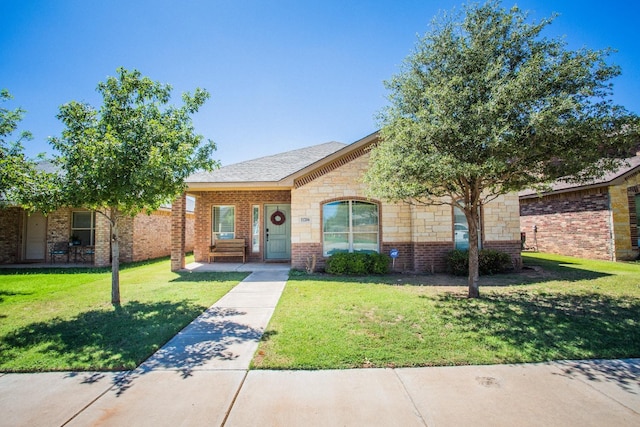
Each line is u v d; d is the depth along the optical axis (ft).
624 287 25.75
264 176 38.47
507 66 19.72
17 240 47.98
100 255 43.68
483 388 10.71
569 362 12.64
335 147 51.72
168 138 21.11
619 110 17.28
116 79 21.25
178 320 18.06
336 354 13.24
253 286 27.63
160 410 9.59
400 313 18.94
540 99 17.39
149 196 20.65
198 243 45.93
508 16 19.39
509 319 17.66
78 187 19.72
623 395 10.25
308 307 20.45
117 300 22.20
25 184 20.39
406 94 21.79
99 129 20.61
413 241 35.94
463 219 36.55
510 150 17.58
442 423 8.86
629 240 42.65
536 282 28.43
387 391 10.55
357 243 37.04
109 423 8.98
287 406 9.75
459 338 14.99
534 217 56.08
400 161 19.90
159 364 12.69
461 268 32.65
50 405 9.93
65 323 17.79
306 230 36.88
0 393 10.68
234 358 13.14
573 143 17.75
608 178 42.47
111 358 13.10
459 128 18.39
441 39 20.83
